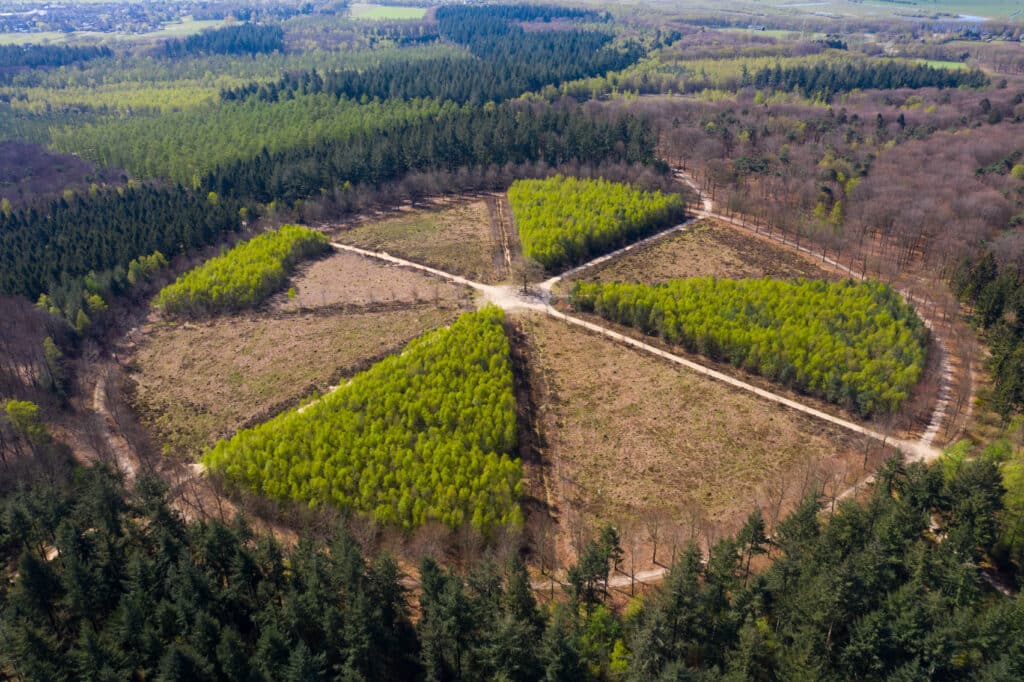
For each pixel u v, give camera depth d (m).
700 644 67.19
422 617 69.06
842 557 73.25
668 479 98.69
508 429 100.75
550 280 153.12
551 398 115.44
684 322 128.75
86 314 134.75
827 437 105.94
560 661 61.56
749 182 199.25
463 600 65.56
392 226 182.12
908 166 192.62
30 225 165.00
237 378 120.00
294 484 89.38
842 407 112.44
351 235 177.12
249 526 83.12
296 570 71.25
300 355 126.00
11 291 137.25
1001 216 162.50
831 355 115.75
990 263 137.00
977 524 78.56
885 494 80.38
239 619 69.31
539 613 67.81
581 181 188.62
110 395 115.88
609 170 196.12
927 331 127.19
